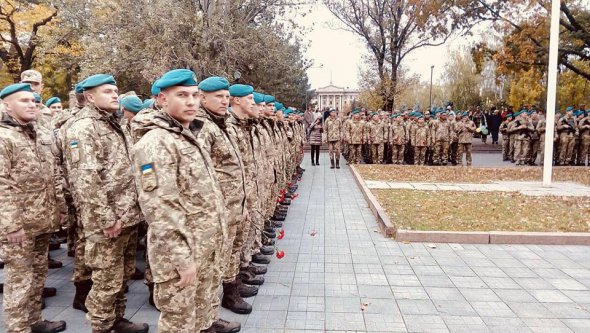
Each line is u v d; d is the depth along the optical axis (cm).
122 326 362
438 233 626
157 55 1478
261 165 523
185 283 255
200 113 362
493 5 2033
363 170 1401
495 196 941
